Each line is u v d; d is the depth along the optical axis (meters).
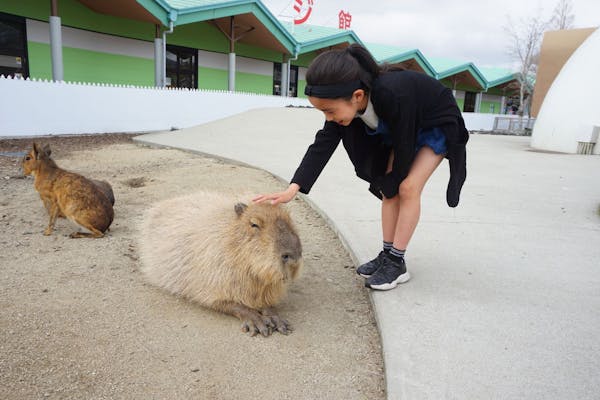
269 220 2.51
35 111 11.07
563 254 3.55
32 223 4.36
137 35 16.09
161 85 14.92
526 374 2.04
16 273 3.19
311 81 2.31
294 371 2.21
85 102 12.03
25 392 2.00
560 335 2.36
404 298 2.76
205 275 2.65
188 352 2.34
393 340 2.30
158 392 2.04
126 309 2.76
